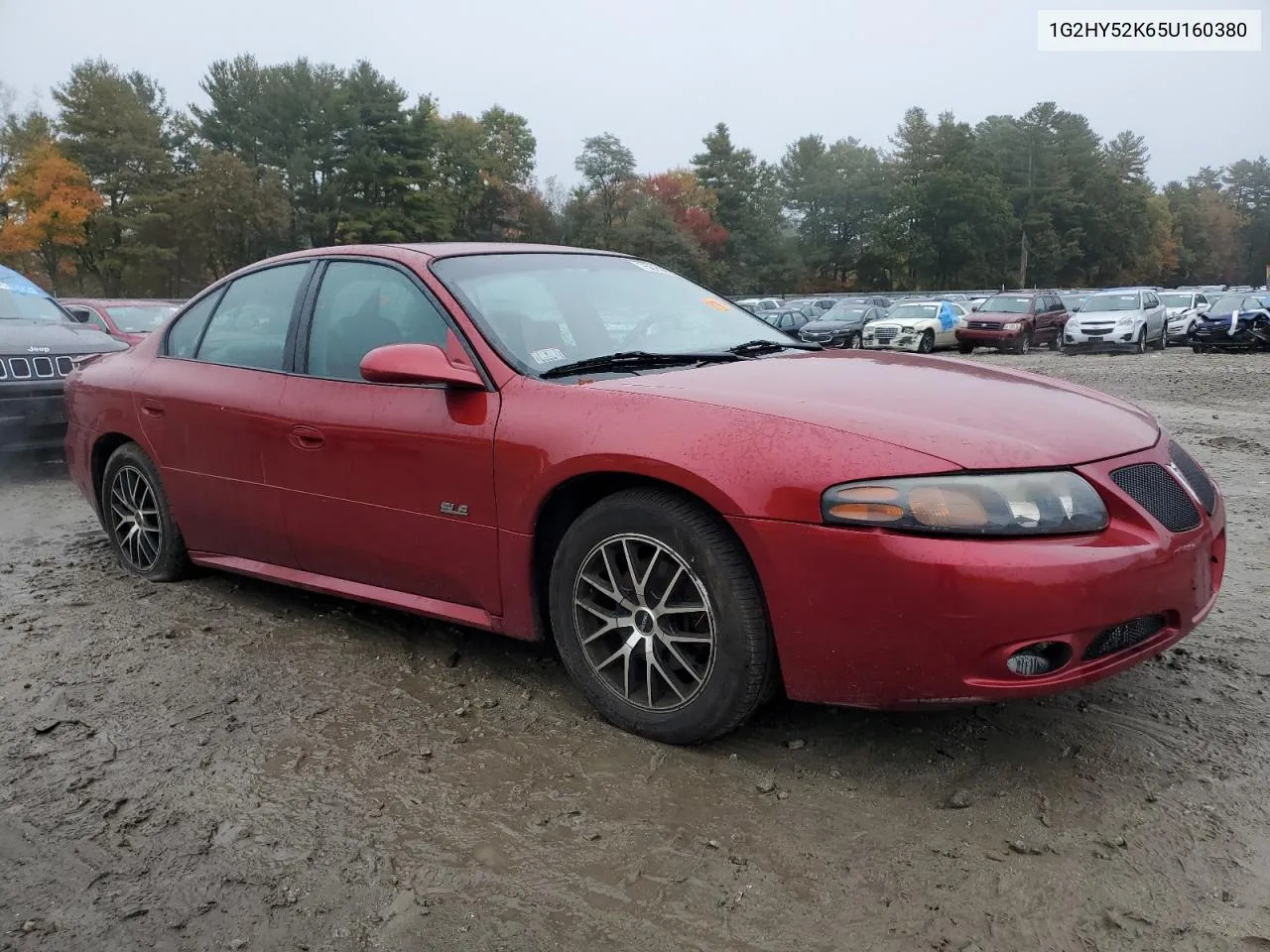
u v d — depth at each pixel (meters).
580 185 88.81
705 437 2.54
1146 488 2.48
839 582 2.33
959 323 27.70
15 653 3.55
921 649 2.27
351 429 3.25
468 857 2.25
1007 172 103.38
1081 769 2.58
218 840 2.34
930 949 1.92
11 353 6.70
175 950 1.96
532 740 2.81
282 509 3.57
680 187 93.00
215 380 3.83
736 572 2.50
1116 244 105.25
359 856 2.26
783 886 2.12
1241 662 3.28
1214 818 2.33
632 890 2.12
